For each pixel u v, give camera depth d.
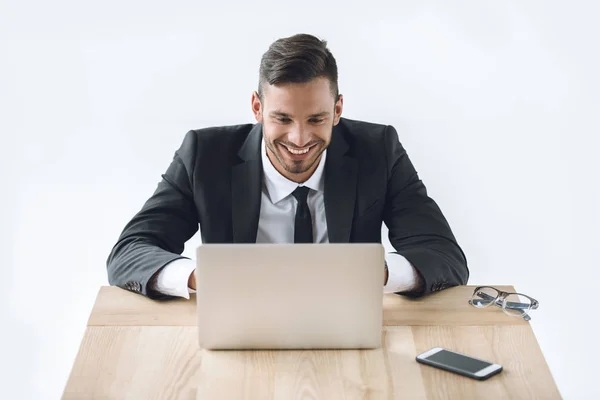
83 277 4.50
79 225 4.75
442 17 5.41
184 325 2.57
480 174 5.10
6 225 4.75
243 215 3.17
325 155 3.20
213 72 5.32
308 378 2.29
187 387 2.25
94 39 5.29
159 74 5.31
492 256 4.69
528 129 5.28
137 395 2.21
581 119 5.31
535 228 4.85
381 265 2.37
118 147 5.12
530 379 2.29
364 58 5.43
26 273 4.52
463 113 5.32
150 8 5.32
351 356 2.40
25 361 4.06
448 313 2.67
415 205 3.23
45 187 4.95
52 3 5.27
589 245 4.80
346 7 5.41
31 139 5.14
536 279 4.57
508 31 5.38
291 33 5.41
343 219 3.17
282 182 3.17
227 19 5.35
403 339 2.50
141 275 2.77
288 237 3.21
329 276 2.38
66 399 2.19
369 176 3.22
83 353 2.41
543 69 5.38
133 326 2.56
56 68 5.26
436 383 2.27
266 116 2.93
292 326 2.41
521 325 2.59
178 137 5.12
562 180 5.11
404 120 5.25
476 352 2.43
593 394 3.91
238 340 2.42
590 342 4.22
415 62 5.42
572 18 5.36
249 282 2.38
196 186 3.19
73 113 5.21
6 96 5.20
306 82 2.84
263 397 2.20
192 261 2.77
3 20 5.25
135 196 4.87
